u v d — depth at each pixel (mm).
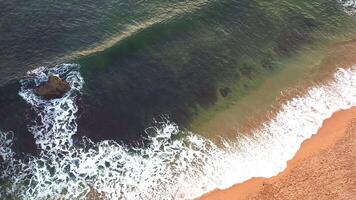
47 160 35406
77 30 43344
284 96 41219
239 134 38125
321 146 37094
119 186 34344
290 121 39156
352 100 40938
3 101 37688
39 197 33469
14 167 34844
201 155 36531
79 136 36875
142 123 38281
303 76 43000
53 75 39250
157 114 38969
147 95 39938
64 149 36125
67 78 39562
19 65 40031
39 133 36656
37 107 37812
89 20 44344
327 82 42500
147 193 34000
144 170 35406
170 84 40969
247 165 35844
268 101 40781
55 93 38375
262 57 44375
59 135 36750
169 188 34312
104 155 36125
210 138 37781
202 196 33844
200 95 40656
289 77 42875
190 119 39000
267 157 36375
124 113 38594
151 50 42812
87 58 40719
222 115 39531
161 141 37406
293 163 35906
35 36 42312
